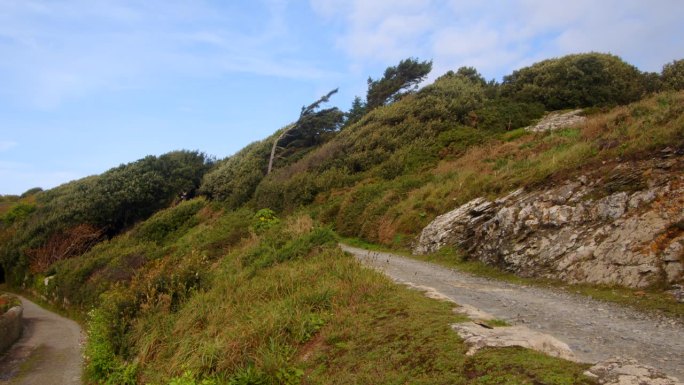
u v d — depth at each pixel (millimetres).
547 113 29312
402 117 31156
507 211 12273
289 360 6695
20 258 33875
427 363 5129
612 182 10477
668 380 4000
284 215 26000
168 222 30844
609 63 31469
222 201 34906
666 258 8172
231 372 6969
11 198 65875
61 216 35625
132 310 11664
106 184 38500
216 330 8594
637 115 16109
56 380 12195
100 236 35906
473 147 24625
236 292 10312
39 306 27297
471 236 13312
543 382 4188
